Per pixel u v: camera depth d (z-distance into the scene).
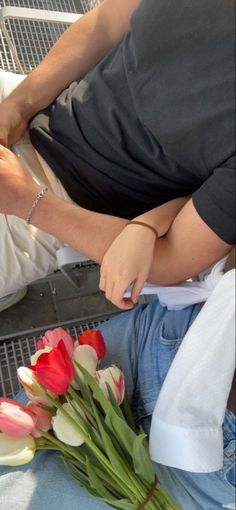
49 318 1.40
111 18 0.91
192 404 0.65
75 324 1.23
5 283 1.01
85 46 0.93
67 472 0.73
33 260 0.97
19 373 0.62
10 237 0.94
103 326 0.91
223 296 0.58
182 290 0.77
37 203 0.80
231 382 0.64
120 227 0.76
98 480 0.64
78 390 0.66
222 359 0.60
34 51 1.26
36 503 0.70
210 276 0.71
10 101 0.92
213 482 0.69
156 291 0.79
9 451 0.63
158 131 0.71
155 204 0.87
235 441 0.70
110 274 0.69
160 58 0.69
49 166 0.94
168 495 0.66
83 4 1.41
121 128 0.80
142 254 0.68
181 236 0.69
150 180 0.82
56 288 1.43
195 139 0.66
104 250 0.76
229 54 0.62
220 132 0.63
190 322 0.80
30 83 0.92
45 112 0.95
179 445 0.66
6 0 1.35
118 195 0.88
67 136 0.90
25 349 1.21
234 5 0.63
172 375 0.64
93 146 0.86
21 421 0.60
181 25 0.67
